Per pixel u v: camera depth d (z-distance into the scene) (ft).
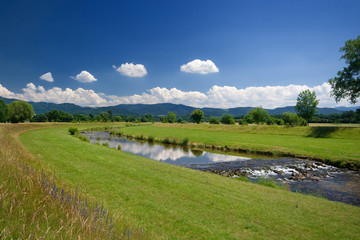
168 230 23.31
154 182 40.22
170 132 208.74
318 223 27.76
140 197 32.30
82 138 127.85
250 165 79.51
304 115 189.57
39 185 18.85
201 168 74.79
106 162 54.95
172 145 137.90
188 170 53.93
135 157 67.67
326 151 94.02
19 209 13.55
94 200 25.46
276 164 81.15
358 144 111.96
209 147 127.13
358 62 144.36
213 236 22.84
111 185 36.58
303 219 28.66
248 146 115.34
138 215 26.08
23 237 10.34
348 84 152.56
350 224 28.02
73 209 15.12
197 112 391.04
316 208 32.99
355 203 42.55
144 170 49.08
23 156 40.70
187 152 111.96
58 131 164.76
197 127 259.39
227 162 85.56
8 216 12.10
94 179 39.09
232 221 26.76
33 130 151.23
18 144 62.90
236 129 211.00
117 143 144.97
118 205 28.37
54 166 45.57
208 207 30.50
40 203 15.55
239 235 23.54
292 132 168.25
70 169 44.50
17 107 268.62
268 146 111.14
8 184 17.92
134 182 39.42
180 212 28.17
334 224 27.73
